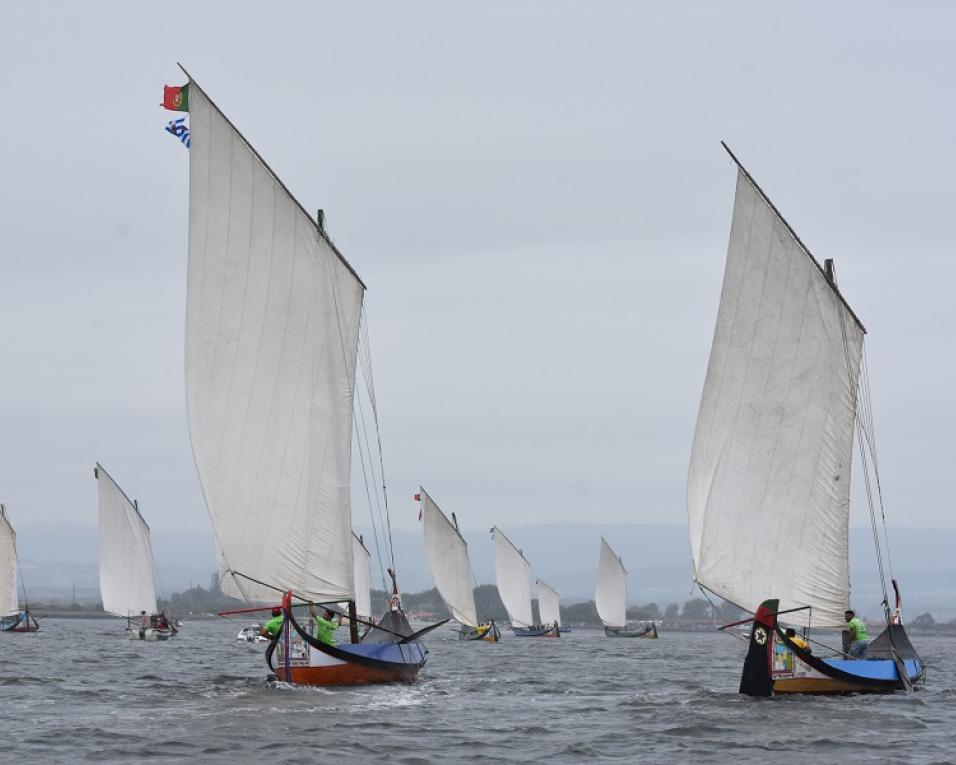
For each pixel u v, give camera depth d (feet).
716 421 609.83
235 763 420.77
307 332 625.00
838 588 607.37
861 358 609.83
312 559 628.28
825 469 606.96
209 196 617.21
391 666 651.66
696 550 616.39
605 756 446.60
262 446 623.36
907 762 436.76
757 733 495.41
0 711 544.62
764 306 605.73
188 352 620.49
